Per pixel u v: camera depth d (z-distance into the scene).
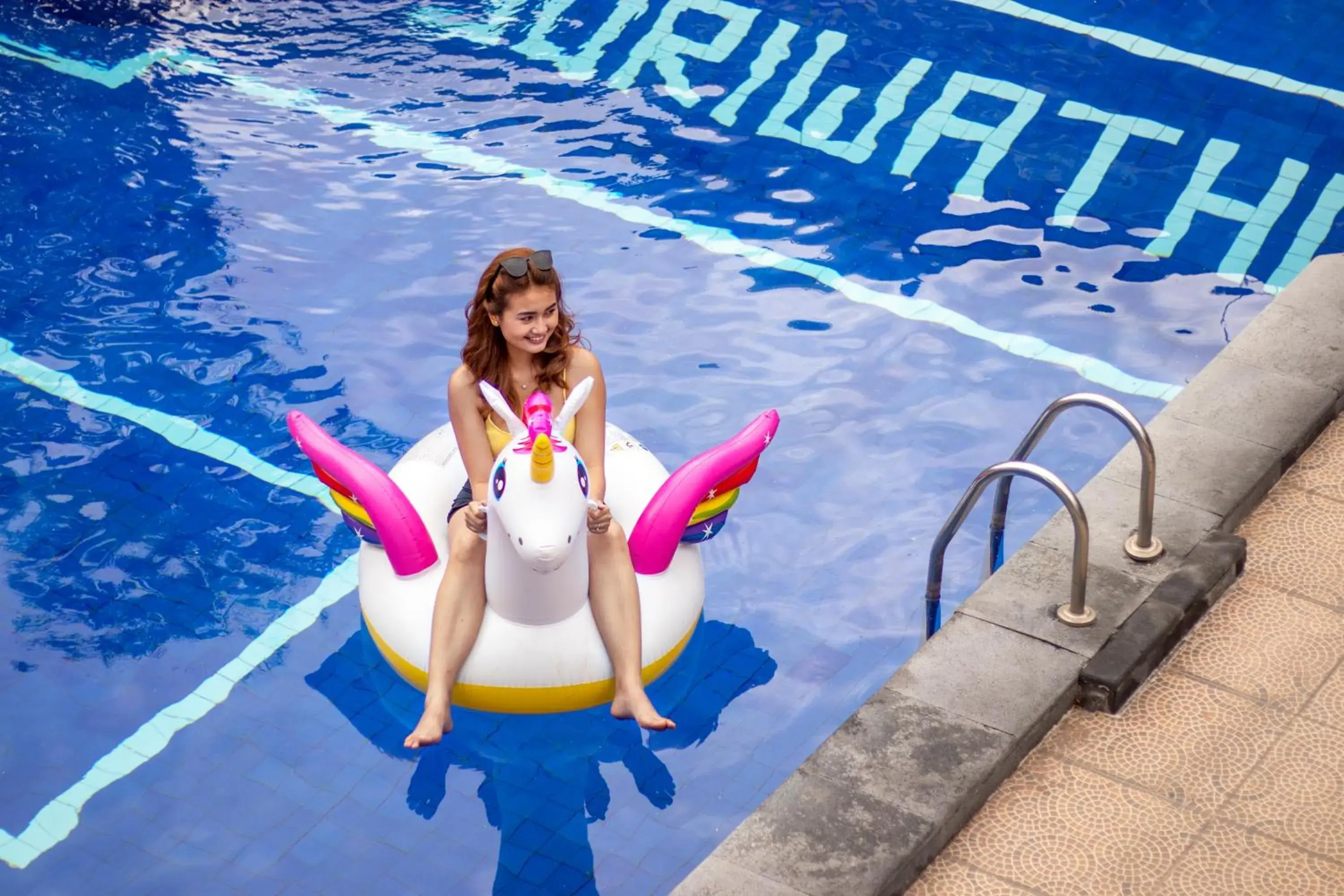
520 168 7.18
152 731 4.51
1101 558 4.27
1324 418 4.85
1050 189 7.00
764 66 7.92
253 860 4.10
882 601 4.96
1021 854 3.58
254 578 5.07
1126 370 5.93
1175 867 3.53
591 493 4.52
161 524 5.27
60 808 4.26
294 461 5.57
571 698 4.45
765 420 4.74
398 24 8.37
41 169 7.09
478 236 6.71
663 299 6.33
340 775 4.36
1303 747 3.81
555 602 4.37
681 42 8.13
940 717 3.81
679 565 4.71
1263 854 3.55
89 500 5.36
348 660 4.76
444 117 7.56
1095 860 3.55
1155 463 4.30
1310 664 4.05
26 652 4.77
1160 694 3.99
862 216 6.84
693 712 4.55
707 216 6.84
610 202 6.94
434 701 4.27
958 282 6.43
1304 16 8.21
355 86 7.81
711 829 4.19
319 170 7.16
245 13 8.45
